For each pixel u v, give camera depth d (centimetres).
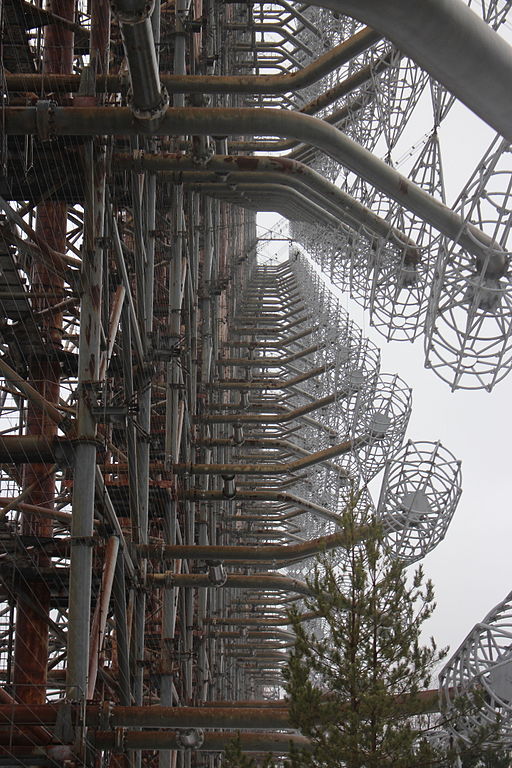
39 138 1174
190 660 2331
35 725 1174
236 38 3544
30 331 1620
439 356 1050
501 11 911
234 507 4538
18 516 1567
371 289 1409
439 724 1189
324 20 2728
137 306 1788
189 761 2459
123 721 1347
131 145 1575
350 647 1343
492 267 1020
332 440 3531
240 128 1175
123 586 1530
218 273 3481
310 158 2784
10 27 1427
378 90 1450
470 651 1013
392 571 1365
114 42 1778
